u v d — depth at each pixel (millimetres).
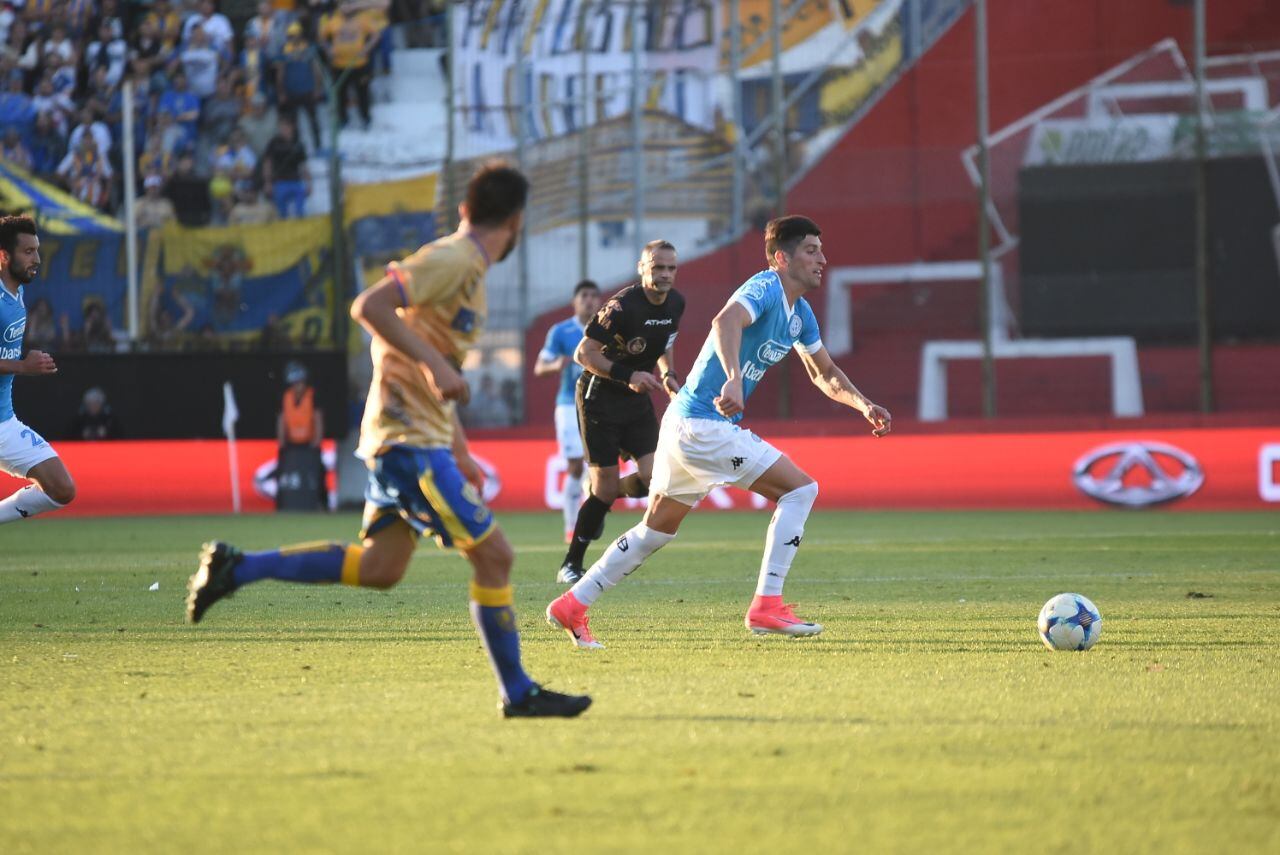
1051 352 70938
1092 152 71500
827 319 73938
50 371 29703
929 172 72875
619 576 22484
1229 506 64062
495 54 75812
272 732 15242
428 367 15102
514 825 11484
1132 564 37312
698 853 10719
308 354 70875
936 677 18797
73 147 76625
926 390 72312
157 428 70625
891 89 75188
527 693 15906
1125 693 17422
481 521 15812
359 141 76375
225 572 16344
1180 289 69438
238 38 77375
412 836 11195
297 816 11812
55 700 17359
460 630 24562
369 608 28188
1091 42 74562
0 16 78062
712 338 22812
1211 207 69250
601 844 10953
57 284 73625
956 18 75000
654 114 75250
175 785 12898
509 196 16156
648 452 33188
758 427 70875
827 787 12672
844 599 29359
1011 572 35281
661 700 17125
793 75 75875
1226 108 70438
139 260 74312
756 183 74875
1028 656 20797
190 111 76812
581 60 75125
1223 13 75438
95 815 11906
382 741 14734
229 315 74375
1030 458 66875
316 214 75812
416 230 75562
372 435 16094
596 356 31906
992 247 72188
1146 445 65250
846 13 75438
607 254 75062
